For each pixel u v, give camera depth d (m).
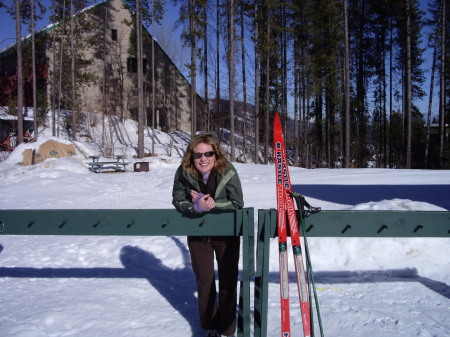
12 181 15.56
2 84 34.12
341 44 34.19
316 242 4.62
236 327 3.00
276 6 28.17
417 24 34.81
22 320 3.03
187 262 4.67
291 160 34.12
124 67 36.88
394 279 4.00
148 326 3.02
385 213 2.71
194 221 2.75
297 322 3.04
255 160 28.06
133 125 35.34
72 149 23.70
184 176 2.72
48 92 34.34
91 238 5.95
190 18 26.78
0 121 30.06
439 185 10.75
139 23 28.19
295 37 34.00
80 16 33.16
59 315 3.15
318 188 11.18
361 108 39.16
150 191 12.95
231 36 27.20
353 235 2.73
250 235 2.67
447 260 4.27
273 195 10.37
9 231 2.88
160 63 38.00
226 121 36.88
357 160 37.62
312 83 33.62
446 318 3.06
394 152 40.97
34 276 4.30
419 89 39.38
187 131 38.81
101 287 3.90
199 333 2.90
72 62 30.80
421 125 39.59
